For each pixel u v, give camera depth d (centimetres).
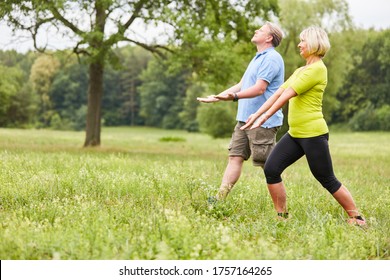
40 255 730
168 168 1731
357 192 1498
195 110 17012
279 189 1069
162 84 19062
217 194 1163
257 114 1043
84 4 3400
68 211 957
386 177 2141
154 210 978
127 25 3738
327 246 806
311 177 1864
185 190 1241
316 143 1031
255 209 1098
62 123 17612
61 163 1769
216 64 3809
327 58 7969
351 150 5156
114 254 718
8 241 738
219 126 9762
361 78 15588
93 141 4231
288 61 7338
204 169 1878
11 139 5625
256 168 2272
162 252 689
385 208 1184
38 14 3384
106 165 1777
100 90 4244
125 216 945
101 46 3578
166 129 18750
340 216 1055
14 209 1017
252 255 701
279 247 807
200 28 3666
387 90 15325
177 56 3741
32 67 18300
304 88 1012
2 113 15012
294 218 1030
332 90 8294
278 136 7400
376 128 14500
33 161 1777
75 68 18388
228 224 966
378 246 829
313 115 1033
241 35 4056
